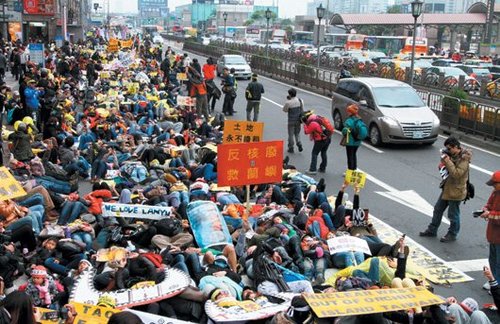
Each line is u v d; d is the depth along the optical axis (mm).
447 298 8023
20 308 5004
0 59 28188
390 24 68000
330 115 24984
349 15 68000
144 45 54375
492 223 8875
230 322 6895
